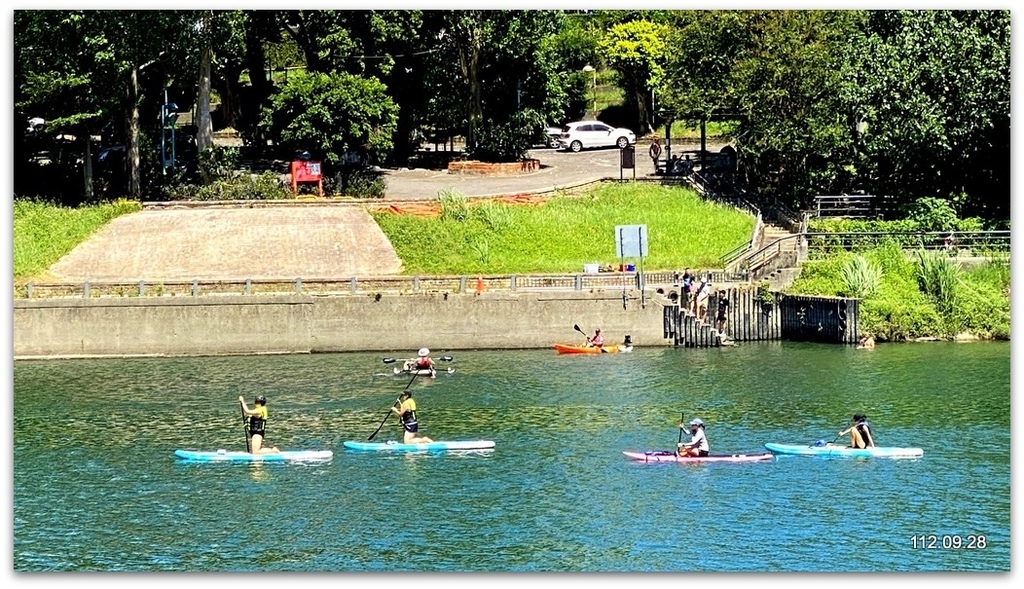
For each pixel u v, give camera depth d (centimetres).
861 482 5372
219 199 9500
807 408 6494
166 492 5300
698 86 10050
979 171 9669
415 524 4919
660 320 8119
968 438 5959
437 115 11425
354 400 6712
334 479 5444
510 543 4725
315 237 8944
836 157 10056
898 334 8238
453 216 9219
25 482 5434
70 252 8712
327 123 9969
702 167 10575
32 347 7844
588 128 12469
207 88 10069
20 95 9375
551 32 11200
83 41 9125
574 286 8138
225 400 6725
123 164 10156
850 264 8375
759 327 8331
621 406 6556
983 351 7875
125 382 7150
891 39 9925
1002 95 9244
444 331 8031
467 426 6203
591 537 4778
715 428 6156
